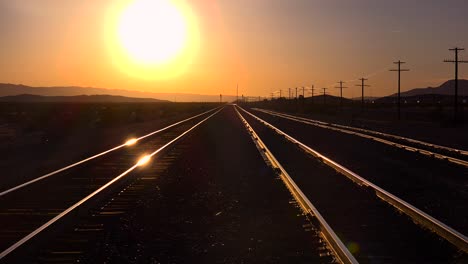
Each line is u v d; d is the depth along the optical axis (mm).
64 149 27188
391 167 20531
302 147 27906
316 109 109500
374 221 10844
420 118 69562
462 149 28453
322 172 18672
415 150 26156
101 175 17625
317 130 44938
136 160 21922
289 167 20031
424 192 14820
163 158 22734
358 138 35906
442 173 18797
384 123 58156
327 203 12812
